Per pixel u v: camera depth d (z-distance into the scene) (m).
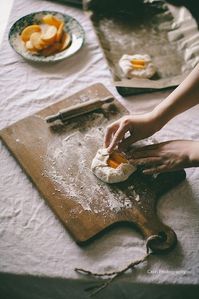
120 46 1.10
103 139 0.86
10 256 0.68
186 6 1.26
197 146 0.74
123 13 1.18
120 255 0.69
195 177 0.81
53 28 1.08
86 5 1.17
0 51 1.08
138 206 0.74
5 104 0.96
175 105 0.82
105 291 0.68
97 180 0.78
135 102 0.97
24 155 0.82
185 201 0.77
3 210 0.74
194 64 1.04
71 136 0.87
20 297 0.72
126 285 0.66
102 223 0.71
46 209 0.75
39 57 1.05
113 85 1.00
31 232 0.71
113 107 0.93
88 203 0.74
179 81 0.99
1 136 0.86
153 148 0.79
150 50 1.09
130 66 1.01
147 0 1.20
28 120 0.90
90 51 1.10
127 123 0.80
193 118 0.93
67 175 0.79
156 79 1.02
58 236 0.71
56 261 0.67
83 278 0.65
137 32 1.14
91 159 0.82
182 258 0.68
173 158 0.75
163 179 0.78
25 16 1.12
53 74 1.03
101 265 0.67
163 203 0.76
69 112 0.89
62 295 0.70
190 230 0.72
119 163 0.79
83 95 0.96
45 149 0.84
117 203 0.74
